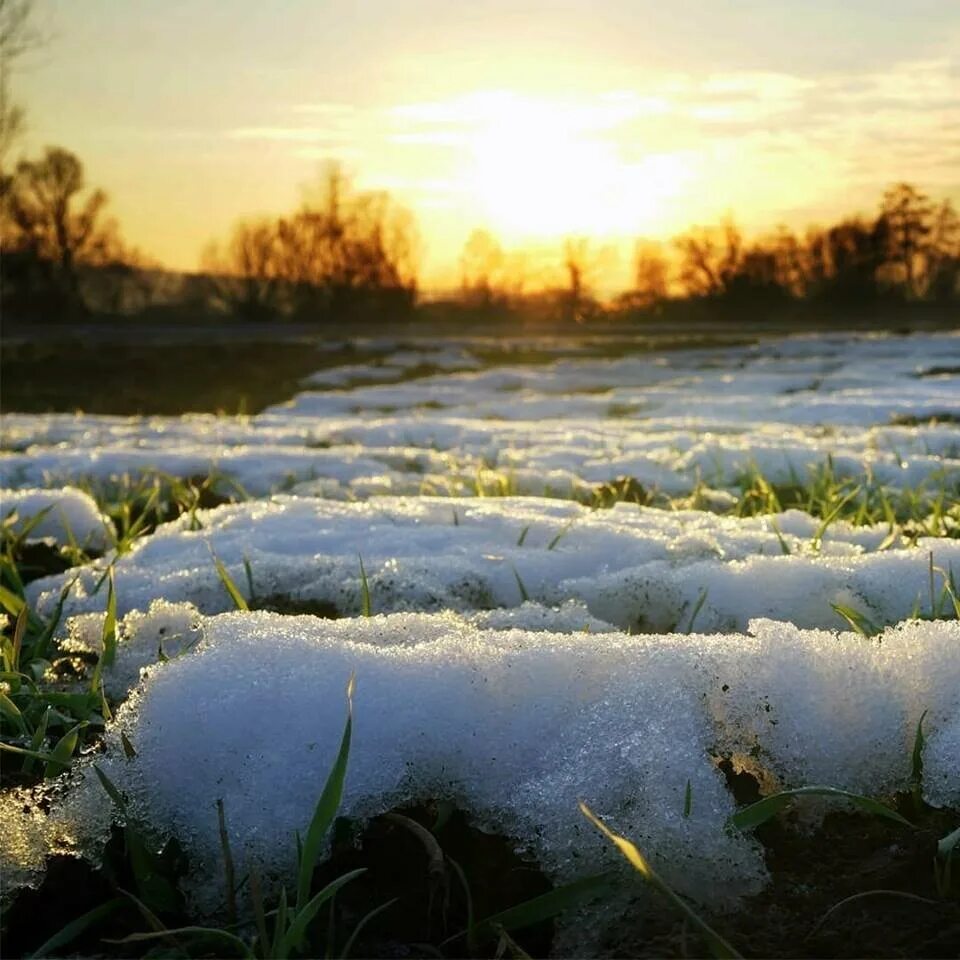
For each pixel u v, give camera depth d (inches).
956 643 25.4
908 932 19.6
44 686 32.4
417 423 123.0
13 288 729.6
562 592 39.3
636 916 20.5
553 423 129.3
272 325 763.4
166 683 24.0
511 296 840.9
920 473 72.5
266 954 18.9
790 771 23.4
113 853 22.3
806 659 24.6
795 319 829.8
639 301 840.3
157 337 557.6
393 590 39.6
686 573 38.8
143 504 69.3
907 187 815.7
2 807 23.3
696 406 160.4
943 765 23.0
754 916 20.4
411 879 21.4
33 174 716.7
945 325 718.5
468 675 24.3
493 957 20.1
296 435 113.7
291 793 22.1
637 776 22.0
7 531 50.4
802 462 77.4
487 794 22.6
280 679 23.9
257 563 42.1
